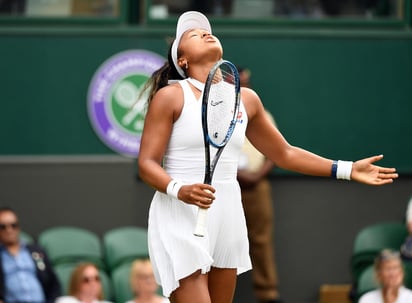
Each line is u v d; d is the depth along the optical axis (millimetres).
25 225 30875
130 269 27750
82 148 31219
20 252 27094
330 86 31984
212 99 13523
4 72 31172
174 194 13125
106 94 31172
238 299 30859
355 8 32250
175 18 31531
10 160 30859
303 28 31953
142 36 31250
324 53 31922
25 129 31188
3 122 31125
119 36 31219
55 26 31391
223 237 13742
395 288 25844
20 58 31188
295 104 31875
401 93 32188
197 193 12883
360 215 31875
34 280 26891
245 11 31812
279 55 31781
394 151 32250
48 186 30922
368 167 14203
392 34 32062
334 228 31781
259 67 31750
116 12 31469
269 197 30359
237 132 13680
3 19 31297
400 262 25922
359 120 32094
